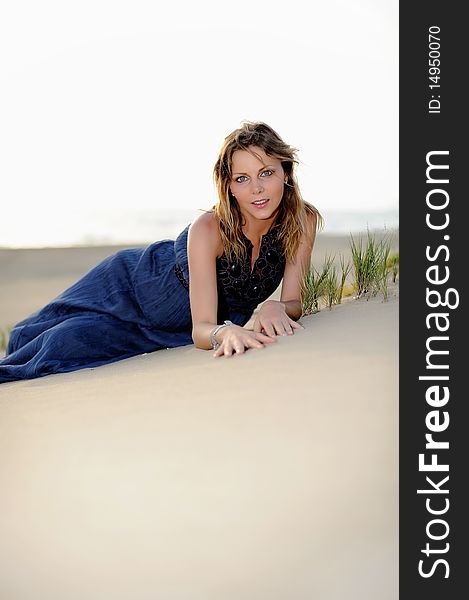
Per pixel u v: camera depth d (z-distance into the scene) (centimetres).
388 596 141
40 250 1462
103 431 222
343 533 156
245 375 256
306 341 291
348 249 973
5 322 792
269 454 188
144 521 168
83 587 150
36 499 185
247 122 329
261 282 365
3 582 155
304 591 142
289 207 350
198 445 199
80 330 389
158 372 297
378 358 252
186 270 377
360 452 185
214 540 157
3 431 237
